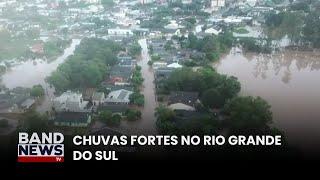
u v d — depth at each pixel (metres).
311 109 136.88
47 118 126.25
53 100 140.75
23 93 155.38
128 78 170.75
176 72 161.12
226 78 159.62
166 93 153.75
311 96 152.75
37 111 138.88
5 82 178.88
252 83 172.88
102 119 128.12
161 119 123.25
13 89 160.00
